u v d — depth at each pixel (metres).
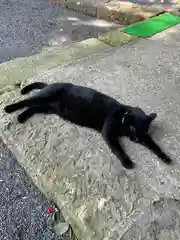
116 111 0.71
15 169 0.76
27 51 1.32
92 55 1.07
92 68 0.99
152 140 0.70
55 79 0.93
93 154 0.69
